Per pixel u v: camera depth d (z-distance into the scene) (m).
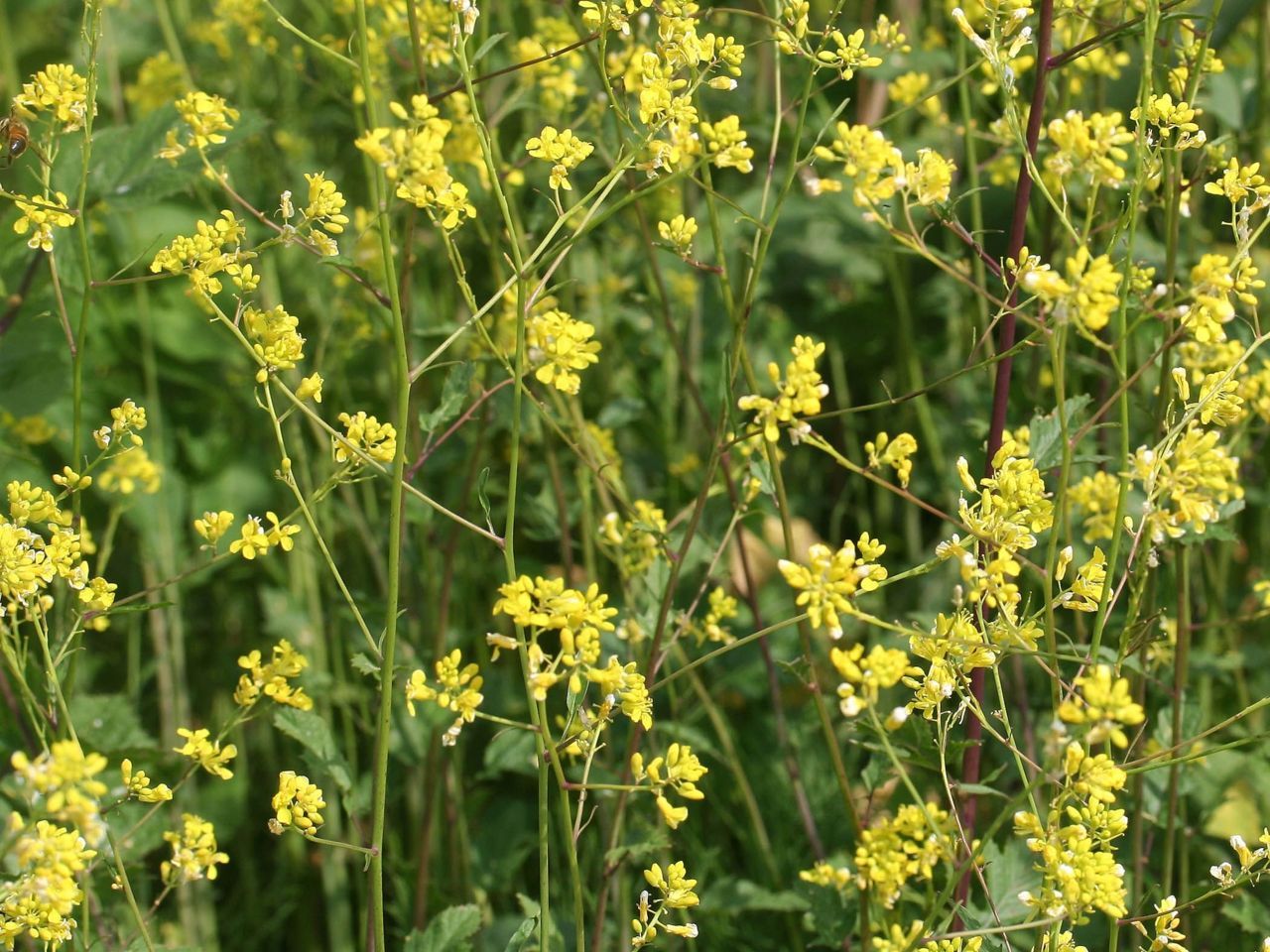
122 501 1.68
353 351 1.86
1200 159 1.53
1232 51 1.89
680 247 1.49
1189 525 1.51
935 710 1.42
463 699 1.39
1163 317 1.38
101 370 2.03
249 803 1.86
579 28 1.66
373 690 1.79
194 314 2.10
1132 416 1.70
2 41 1.88
